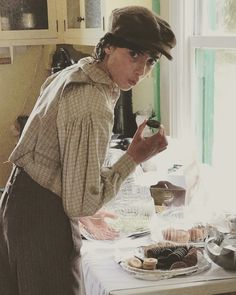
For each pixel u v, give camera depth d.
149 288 1.58
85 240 1.96
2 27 3.38
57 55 3.55
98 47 1.61
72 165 1.51
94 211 1.53
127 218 2.07
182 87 2.56
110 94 1.62
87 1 2.86
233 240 1.72
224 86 2.46
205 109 2.58
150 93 2.74
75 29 3.13
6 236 1.68
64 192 1.53
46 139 1.60
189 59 2.54
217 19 2.47
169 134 2.64
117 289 1.58
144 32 1.51
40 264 1.65
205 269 1.69
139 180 2.27
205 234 1.89
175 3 2.50
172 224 1.97
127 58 1.55
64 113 1.53
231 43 2.29
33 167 1.62
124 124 2.85
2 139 3.75
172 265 1.69
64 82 1.60
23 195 1.64
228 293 1.74
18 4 3.38
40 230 1.63
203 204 2.12
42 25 3.44
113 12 1.58
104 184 1.56
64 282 1.66
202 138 2.61
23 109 3.78
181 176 2.25
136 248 1.85
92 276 1.71
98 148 1.51
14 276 1.70
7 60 3.69
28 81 3.77
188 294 1.59
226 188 2.24
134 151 1.62
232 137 2.43
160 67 2.66
